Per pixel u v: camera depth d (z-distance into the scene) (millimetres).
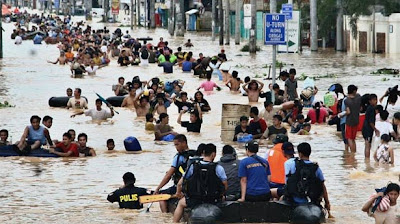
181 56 90750
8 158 36594
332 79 69938
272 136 39031
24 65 91500
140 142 40875
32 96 60656
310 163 24031
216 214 23656
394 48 101438
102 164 35031
